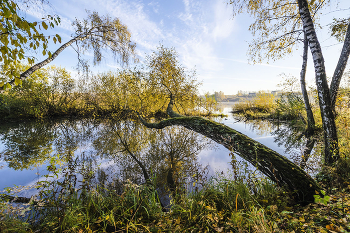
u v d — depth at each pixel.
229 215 1.88
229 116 16.05
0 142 6.98
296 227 1.51
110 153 5.68
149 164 4.64
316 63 3.02
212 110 17.08
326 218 1.56
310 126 7.13
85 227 1.71
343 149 3.01
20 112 13.09
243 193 2.21
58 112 14.52
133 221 1.85
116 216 1.94
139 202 2.17
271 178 2.44
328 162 3.02
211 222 1.75
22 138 7.70
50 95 14.02
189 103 11.20
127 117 13.59
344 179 2.49
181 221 1.85
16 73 1.98
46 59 3.93
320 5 4.57
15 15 1.74
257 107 17.58
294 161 3.62
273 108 14.48
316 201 1.94
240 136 2.92
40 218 2.05
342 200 1.83
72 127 10.61
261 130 8.95
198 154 5.46
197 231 1.65
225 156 5.15
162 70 8.73
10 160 4.91
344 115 3.54
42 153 5.59
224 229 1.64
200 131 3.75
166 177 3.70
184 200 2.22
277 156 2.43
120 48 6.35
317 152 4.32
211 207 1.94
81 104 15.17
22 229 1.69
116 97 13.59
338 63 3.39
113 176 3.79
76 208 2.03
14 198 2.59
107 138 7.82
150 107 12.66
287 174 2.20
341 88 4.45
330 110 2.97
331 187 2.44
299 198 2.09
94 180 3.54
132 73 9.98
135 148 6.25
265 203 2.07
